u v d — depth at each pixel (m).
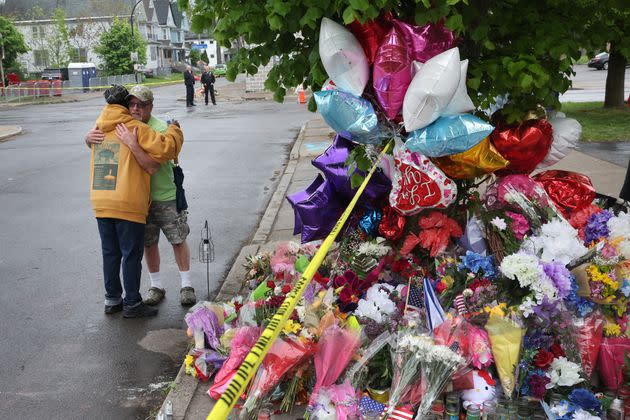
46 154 14.91
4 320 5.37
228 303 4.74
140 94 4.95
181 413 3.71
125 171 4.97
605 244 3.67
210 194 10.09
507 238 3.92
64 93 46.72
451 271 3.83
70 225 8.45
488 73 3.77
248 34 3.86
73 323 5.29
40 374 4.42
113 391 4.18
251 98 33.12
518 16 3.97
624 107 18.89
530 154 3.95
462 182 4.16
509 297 3.63
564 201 4.23
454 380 3.36
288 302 2.73
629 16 4.07
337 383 3.54
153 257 5.64
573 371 3.36
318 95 3.65
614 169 9.93
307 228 4.45
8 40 51.91
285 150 14.49
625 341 3.57
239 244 7.39
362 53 3.60
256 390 3.37
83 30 64.56
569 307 3.58
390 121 3.79
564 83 4.07
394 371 3.37
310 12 3.46
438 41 3.59
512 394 3.41
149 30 81.69
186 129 19.33
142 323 5.27
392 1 3.56
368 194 4.19
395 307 3.87
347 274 4.08
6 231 8.22
